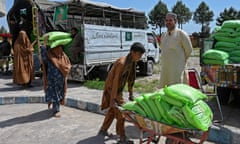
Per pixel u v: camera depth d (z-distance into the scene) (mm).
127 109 3342
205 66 5445
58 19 10148
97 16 12492
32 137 4809
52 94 5898
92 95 7621
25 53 8633
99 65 10094
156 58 13680
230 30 5656
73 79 9633
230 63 5441
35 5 10703
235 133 4289
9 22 11828
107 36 10359
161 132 3092
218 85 5238
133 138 4660
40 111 6535
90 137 4762
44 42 5793
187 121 2861
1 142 4590
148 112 3127
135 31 12086
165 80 4625
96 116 6141
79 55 9609
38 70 10031
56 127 5336
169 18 4414
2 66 12984
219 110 5375
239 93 6383
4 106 7188
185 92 2904
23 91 8383
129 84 4512
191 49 4441
